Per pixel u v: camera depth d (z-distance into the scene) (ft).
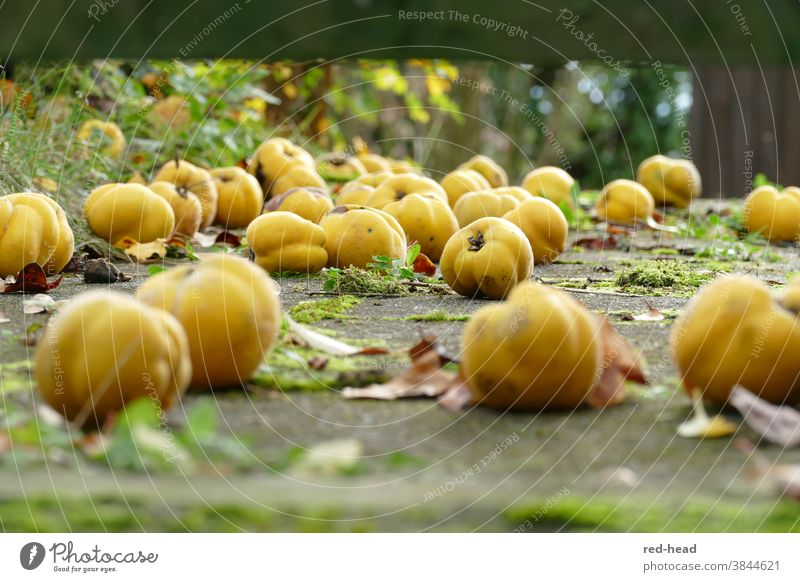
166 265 5.31
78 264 5.14
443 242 5.25
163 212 5.46
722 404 3.58
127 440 3.11
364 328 4.23
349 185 6.00
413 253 4.94
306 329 4.11
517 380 3.53
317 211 5.50
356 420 3.51
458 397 3.60
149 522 2.78
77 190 5.85
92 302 3.39
